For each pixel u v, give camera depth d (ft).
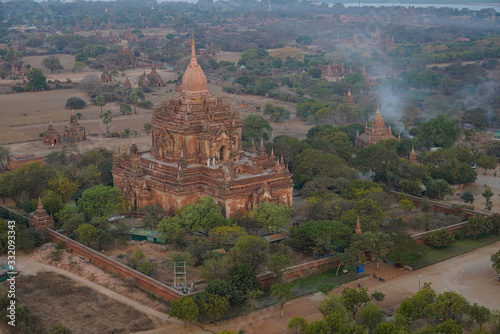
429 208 608.60
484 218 569.64
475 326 405.59
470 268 495.00
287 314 425.28
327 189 627.87
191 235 549.13
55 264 503.20
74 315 420.77
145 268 465.47
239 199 567.59
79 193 638.94
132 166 608.19
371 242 486.79
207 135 590.14
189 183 580.30
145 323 411.54
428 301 411.54
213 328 408.05
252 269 463.42
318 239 499.51
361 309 410.52
